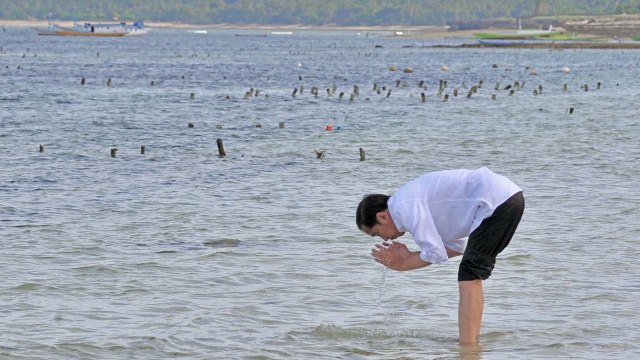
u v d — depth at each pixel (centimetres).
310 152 3453
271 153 3431
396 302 1472
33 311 1418
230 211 2289
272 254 1808
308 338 1297
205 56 13462
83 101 5725
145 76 8469
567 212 2245
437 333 1319
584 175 2886
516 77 8819
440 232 1190
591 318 1385
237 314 1409
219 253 1809
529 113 5109
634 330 1330
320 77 8681
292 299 1493
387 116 4916
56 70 9238
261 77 8562
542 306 1445
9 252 1823
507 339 1285
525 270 1666
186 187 2656
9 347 1238
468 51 16288
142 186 2675
